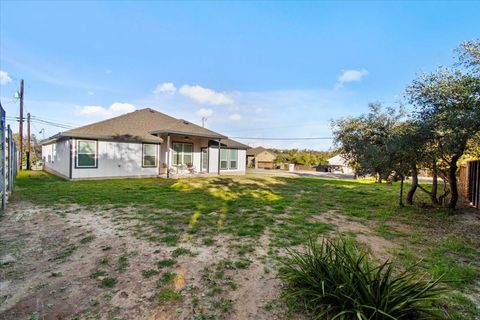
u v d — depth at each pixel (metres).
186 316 2.29
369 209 7.38
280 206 7.23
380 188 13.50
